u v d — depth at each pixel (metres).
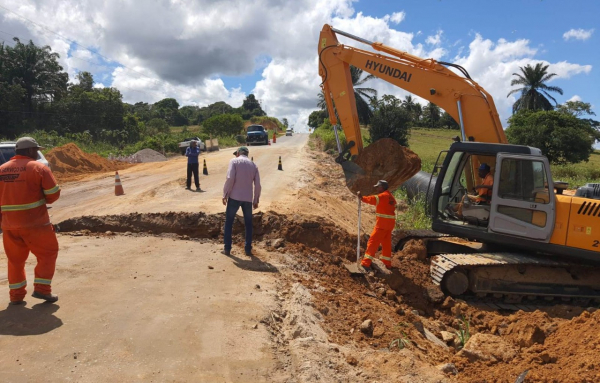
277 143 49.00
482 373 4.49
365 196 8.02
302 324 4.64
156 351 3.80
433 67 8.96
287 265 7.15
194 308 4.80
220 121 66.69
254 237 8.63
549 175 7.55
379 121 38.22
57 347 3.74
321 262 7.81
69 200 12.95
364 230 12.59
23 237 4.46
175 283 5.62
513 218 7.80
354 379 3.76
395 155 8.16
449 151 8.48
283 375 3.66
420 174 17.11
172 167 22.31
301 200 12.85
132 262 6.50
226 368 3.64
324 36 9.80
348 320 5.34
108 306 4.71
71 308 4.59
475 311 7.36
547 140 42.72
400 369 4.00
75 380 3.29
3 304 4.59
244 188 7.19
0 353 3.59
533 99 61.28
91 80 67.31
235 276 6.09
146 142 36.22
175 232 8.98
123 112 59.19
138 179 17.72
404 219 13.62
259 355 3.91
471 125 8.67
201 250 7.45
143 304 4.83
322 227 9.11
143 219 9.23
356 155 9.00
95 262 6.39
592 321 5.11
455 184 8.93
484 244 8.87
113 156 27.88
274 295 5.53
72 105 55.03
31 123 51.56
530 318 6.43
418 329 5.95
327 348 4.23
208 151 39.31
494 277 7.93
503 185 7.89
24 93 52.47
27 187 4.42
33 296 4.62
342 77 9.44
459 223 8.48
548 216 7.53
